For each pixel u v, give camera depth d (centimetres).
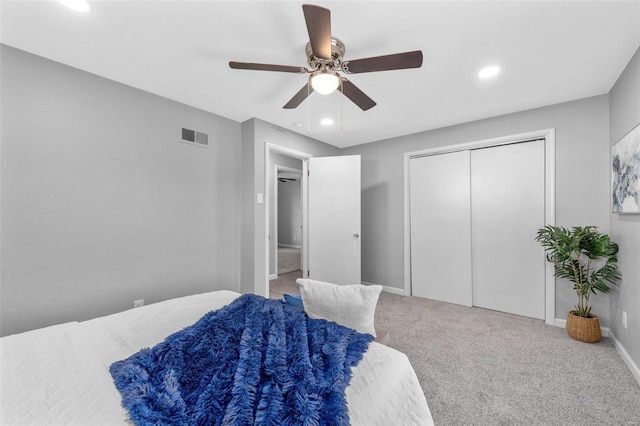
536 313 289
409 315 298
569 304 264
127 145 232
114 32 166
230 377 95
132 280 235
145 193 243
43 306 191
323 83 162
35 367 101
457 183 340
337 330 125
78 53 188
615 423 144
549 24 158
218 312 143
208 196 292
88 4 142
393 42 174
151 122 247
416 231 373
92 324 138
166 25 160
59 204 198
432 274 359
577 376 185
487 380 181
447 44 176
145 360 102
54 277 196
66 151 201
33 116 188
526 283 295
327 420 80
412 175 377
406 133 371
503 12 149
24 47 180
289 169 549
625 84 203
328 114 301
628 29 161
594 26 159
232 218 314
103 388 91
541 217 287
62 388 90
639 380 175
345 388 92
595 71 209
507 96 253
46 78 193
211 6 145
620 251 216
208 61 197
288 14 151
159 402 83
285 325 129
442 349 222
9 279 179
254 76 218
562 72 211
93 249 214
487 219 320
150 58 194
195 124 280
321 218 390
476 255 328
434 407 156
